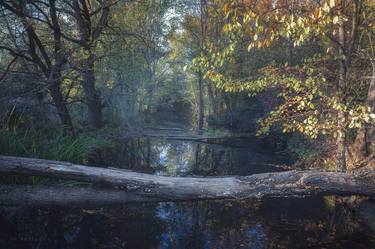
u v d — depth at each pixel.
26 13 8.45
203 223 5.86
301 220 6.06
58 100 9.54
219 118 26.17
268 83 7.19
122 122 17.84
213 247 5.00
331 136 8.43
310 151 10.04
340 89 6.84
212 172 10.05
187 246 5.01
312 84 6.44
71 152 7.96
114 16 12.45
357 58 7.59
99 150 11.27
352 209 6.45
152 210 6.46
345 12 6.86
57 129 9.59
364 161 7.17
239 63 15.85
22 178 6.32
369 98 7.09
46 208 5.92
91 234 5.41
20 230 5.43
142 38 12.02
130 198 5.84
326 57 7.27
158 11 12.72
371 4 6.89
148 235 5.39
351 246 5.07
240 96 22.52
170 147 15.07
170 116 36.75
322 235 5.44
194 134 19.23
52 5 8.98
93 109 12.76
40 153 7.29
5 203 5.75
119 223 5.80
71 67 9.06
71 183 6.51
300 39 4.93
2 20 9.00
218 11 5.64
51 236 5.29
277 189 5.75
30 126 9.02
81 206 5.89
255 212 6.41
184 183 5.85
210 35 20.91
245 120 22.06
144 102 26.58
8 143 6.88
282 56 15.25
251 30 5.17
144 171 9.82
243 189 5.79
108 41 11.48
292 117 7.10
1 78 8.55
